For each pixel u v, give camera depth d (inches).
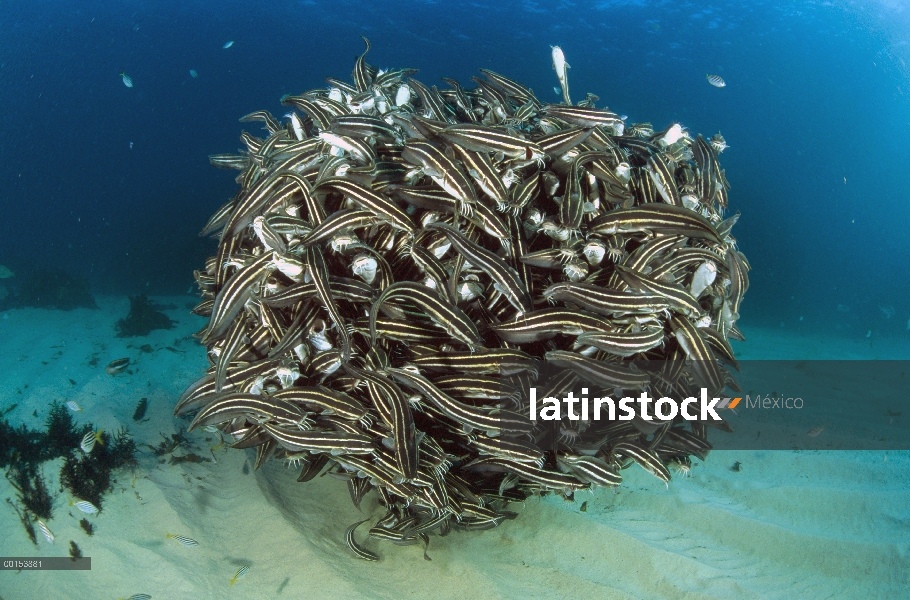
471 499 57.7
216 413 51.5
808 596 65.1
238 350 54.8
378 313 51.7
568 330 49.6
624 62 753.6
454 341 52.0
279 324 53.2
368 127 54.9
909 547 70.8
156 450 84.7
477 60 765.3
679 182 60.2
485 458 55.3
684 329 51.2
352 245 50.7
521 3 614.2
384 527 61.7
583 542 67.8
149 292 281.7
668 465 64.1
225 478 77.6
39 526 69.5
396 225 51.2
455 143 51.4
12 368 137.0
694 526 72.6
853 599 65.0
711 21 646.5
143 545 67.4
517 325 49.8
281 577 62.8
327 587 61.3
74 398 111.9
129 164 805.2
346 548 65.9
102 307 233.9
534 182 53.1
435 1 647.8
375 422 53.1
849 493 79.1
